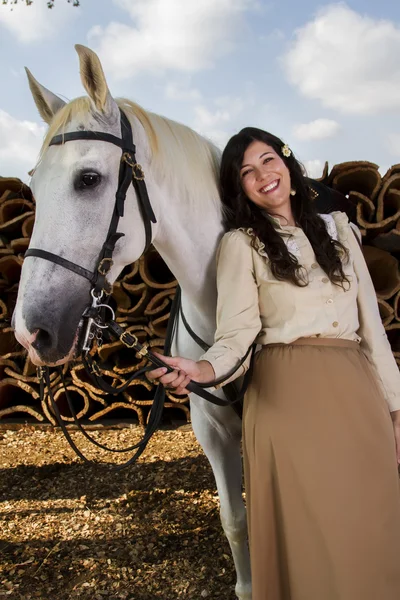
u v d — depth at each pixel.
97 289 1.17
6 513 2.67
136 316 3.58
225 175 1.34
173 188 1.36
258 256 1.23
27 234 3.38
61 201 1.15
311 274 1.22
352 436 1.11
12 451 3.43
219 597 1.94
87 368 1.21
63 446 3.49
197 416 1.62
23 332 1.09
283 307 1.21
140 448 1.54
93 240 1.17
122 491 2.87
